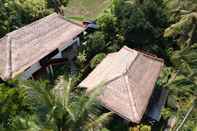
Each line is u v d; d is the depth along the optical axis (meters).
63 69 32.62
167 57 35.75
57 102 16.81
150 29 35.09
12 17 36.44
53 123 16.47
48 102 16.73
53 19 34.22
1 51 29.41
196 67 29.83
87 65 33.66
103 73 27.36
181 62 31.95
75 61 33.94
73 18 49.06
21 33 31.05
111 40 36.56
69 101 17.38
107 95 24.50
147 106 27.11
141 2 36.66
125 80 25.58
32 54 29.88
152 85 27.19
